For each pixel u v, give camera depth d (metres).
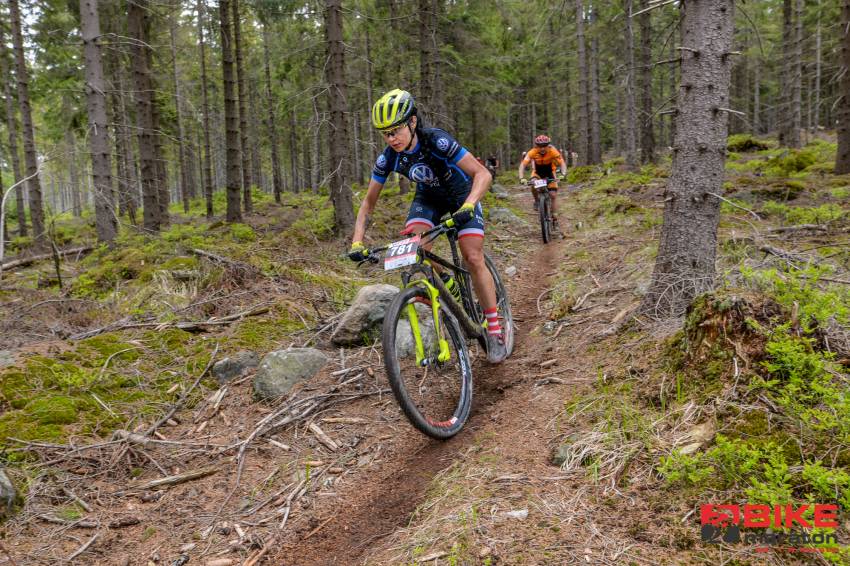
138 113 11.20
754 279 3.39
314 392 3.75
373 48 17.95
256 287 5.92
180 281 6.21
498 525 2.16
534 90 30.62
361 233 3.36
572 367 3.61
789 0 18.59
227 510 2.72
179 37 18.30
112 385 3.86
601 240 7.37
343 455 3.11
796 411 2.26
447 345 3.23
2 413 3.37
